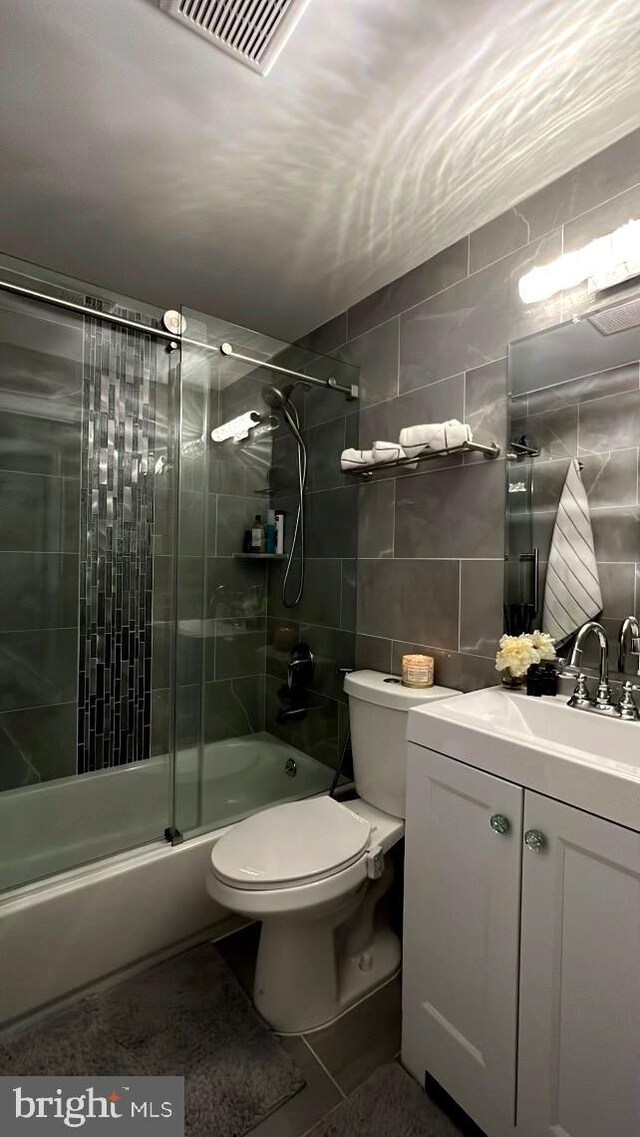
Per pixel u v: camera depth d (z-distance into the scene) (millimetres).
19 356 1779
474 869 1021
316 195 1438
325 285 1913
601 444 1269
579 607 1306
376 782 1598
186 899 1532
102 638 1976
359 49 1012
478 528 1552
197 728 1725
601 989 812
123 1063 1160
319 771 2076
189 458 1766
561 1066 865
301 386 1987
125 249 1702
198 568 1787
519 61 1028
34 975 1270
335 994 1330
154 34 984
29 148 1267
